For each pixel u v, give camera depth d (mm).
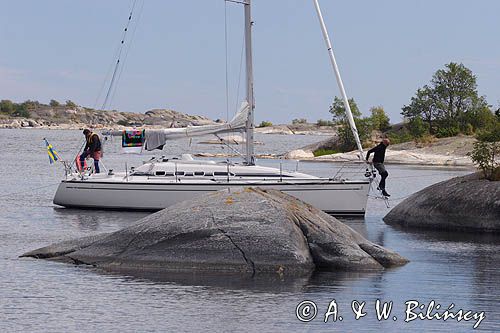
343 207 44625
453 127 137250
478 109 141625
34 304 22781
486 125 132500
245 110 47219
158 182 45094
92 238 28953
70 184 46438
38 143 171250
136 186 45375
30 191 58812
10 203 49844
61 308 22406
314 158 115750
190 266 26391
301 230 27609
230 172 46156
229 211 27297
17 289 24359
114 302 23000
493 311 22766
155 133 47344
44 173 79125
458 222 38125
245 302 23094
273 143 197000
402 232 37812
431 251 32031
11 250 31078
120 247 27531
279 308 22609
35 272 26531
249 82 47594
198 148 158750
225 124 47219
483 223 37375
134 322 21109
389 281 26000
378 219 43625
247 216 27125
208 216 27172
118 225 39750
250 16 47500
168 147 165000
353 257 27344
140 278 25688
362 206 44656
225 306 22672
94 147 48938
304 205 29188
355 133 48750
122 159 112500
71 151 138625
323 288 24844
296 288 24781
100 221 41344
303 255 26688
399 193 60875
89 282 25188
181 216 27391
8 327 20625
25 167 88875
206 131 47281
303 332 20609
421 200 40375
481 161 39906
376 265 27641
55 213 44719
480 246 33469
